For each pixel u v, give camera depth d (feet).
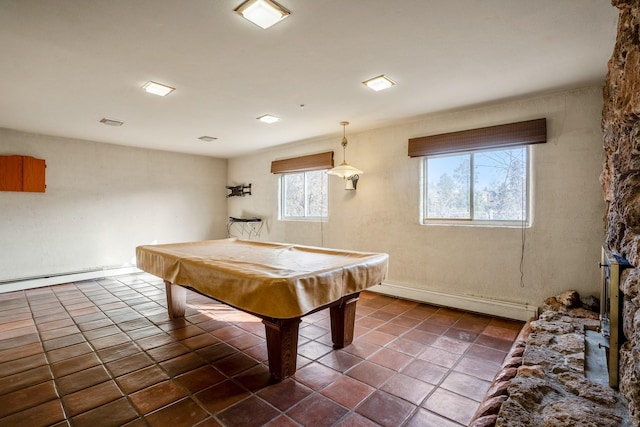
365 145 14.49
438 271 12.32
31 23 5.96
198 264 7.78
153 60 7.59
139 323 10.29
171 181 19.63
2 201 14.11
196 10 5.63
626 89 4.81
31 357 7.91
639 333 3.90
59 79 8.64
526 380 5.68
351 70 8.21
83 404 6.00
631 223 4.70
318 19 5.94
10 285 14.01
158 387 6.59
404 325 10.10
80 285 15.29
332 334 8.57
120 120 12.75
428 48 7.10
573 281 9.68
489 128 10.88
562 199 9.77
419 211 12.80
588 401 5.08
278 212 18.86
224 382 6.77
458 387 6.58
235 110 11.50
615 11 5.69
